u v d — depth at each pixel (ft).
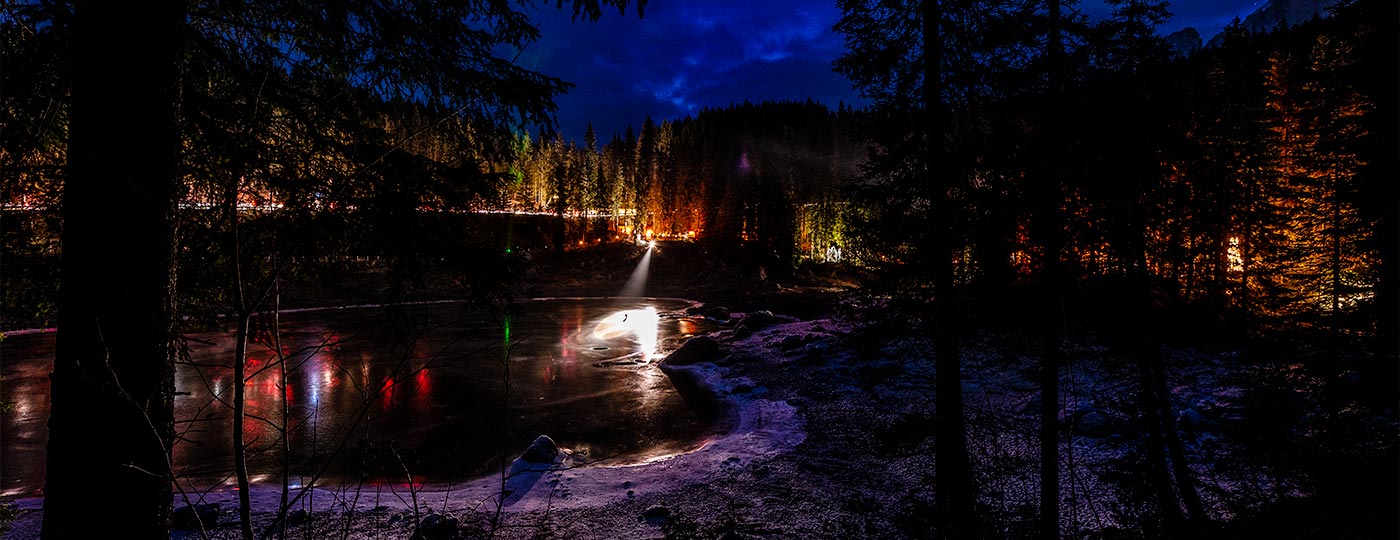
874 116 36.09
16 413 55.26
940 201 33.06
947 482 32.48
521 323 136.26
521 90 15.26
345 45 14.06
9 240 11.19
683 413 62.49
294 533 28.40
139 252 10.22
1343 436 20.63
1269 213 55.47
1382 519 16.65
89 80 9.94
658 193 354.95
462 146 16.03
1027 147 30.60
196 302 12.16
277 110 13.70
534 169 293.84
